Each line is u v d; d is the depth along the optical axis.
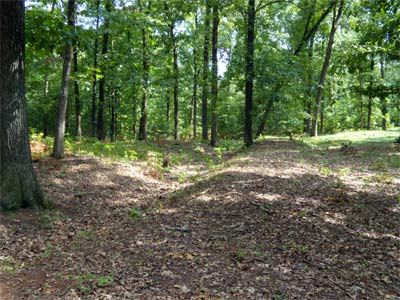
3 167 7.57
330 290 4.63
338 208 7.52
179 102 35.72
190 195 9.12
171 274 5.03
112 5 17.03
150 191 10.62
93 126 22.56
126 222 7.71
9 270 5.28
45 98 29.19
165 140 21.53
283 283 4.78
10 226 6.89
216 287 4.64
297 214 7.23
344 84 29.73
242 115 35.81
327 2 21.36
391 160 12.38
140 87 19.77
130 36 20.56
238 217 7.20
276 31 25.27
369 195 8.27
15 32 7.34
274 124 23.86
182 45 22.38
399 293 4.60
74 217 8.05
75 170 11.02
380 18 12.78
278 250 5.79
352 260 5.48
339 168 11.38
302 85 19.83
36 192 7.96
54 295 4.51
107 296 4.43
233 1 18.17
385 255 5.64
